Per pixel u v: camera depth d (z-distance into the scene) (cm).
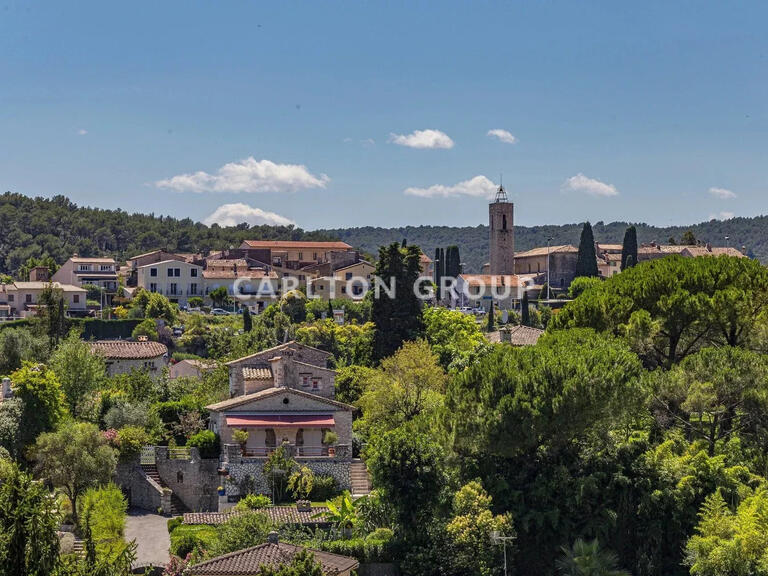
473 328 13962
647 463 7812
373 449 8250
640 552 7569
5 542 4256
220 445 9181
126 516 8356
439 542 7300
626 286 9838
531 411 7706
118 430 9044
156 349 12356
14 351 11188
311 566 5509
